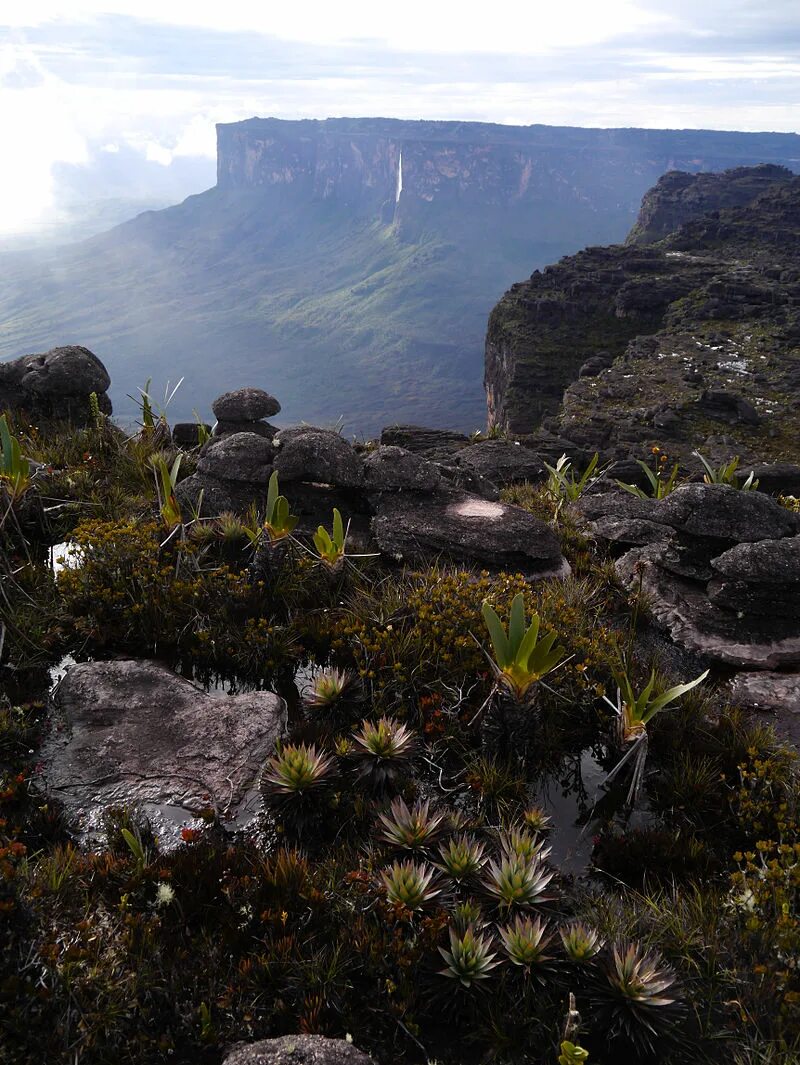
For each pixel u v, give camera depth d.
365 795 4.54
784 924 3.52
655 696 5.45
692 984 3.43
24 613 6.02
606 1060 3.18
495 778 4.66
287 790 4.25
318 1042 2.92
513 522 7.27
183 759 4.70
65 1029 2.95
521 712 4.80
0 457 6.89
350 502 7.95
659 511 7.19
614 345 100.69
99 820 4.23
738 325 85.62
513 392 99.06
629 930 3.64
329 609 6.38
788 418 55.53
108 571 6.41
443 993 3.28
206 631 5.85
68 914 3.50
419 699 5.31
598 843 4.38
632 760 4.86
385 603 6.23
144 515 7.86
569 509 9.46
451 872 3.84
